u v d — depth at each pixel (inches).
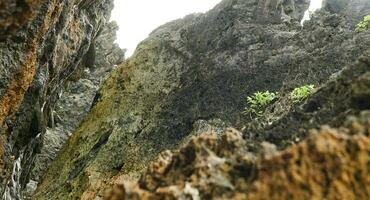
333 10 844.0
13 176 594.9
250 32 782.5
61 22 546.0
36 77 534.9
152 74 826.8
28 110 539.8
